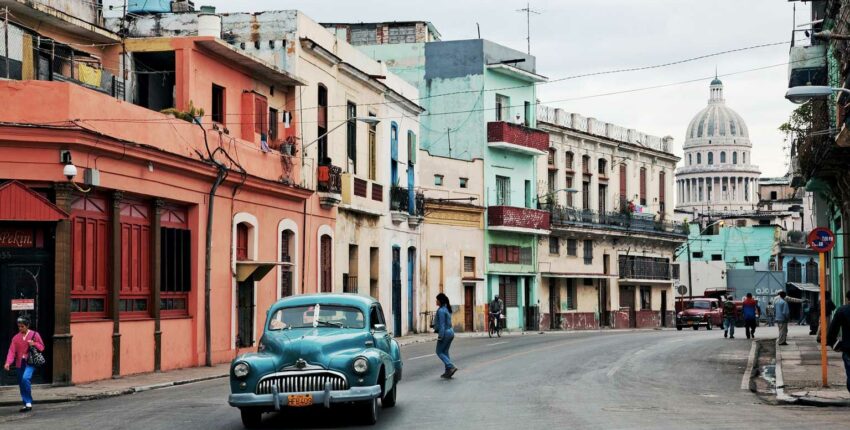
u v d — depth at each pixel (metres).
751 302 39.53
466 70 55.50
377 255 42.00
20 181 20.88
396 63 56.66
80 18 27.70
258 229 30.73
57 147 21.08
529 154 58.28
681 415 16.00
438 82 56.00
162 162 24.66
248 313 30.34
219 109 29.59
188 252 26.70
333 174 36.25
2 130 20.64
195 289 26.89
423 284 48.53
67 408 18.02
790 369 24.23
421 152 50.59
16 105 21.06
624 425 14.62
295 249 33.62
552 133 61.19
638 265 69.88
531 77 58.75
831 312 33.84
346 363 14.43
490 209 54.34
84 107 21.73
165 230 25.55
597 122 66.12
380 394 14.85
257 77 31.75
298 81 32.97
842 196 33.56
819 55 31.14
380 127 42.59
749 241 94.31
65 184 21.14
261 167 30.86
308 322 15.80
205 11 32.91
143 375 23.95
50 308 21.06
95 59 26.94
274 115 33.09
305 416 16.09
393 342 17.19
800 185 43.78
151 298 24.97
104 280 22.95
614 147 67.38
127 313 24.02
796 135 35.81
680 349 32.53
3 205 20.58
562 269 61.44
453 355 30.55
